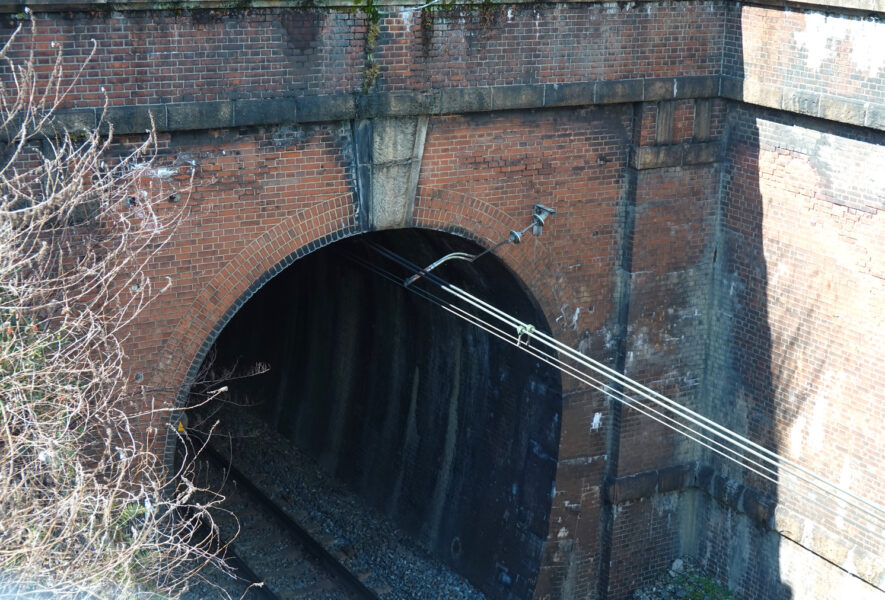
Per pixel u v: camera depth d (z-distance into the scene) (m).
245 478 18.75
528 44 12.45
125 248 9.99
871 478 12.78
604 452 14.65
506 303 14.32
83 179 9.98
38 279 8.98
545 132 13.01
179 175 11.05
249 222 11.55
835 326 12.97
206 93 10.89
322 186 11.84
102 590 8.55
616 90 13.05
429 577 16.03
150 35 10.47
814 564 13.64
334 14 11.31
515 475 15.09
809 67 12.63
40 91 10.14
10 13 9.81
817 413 13.38
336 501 18.33
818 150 12.80
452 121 12.38
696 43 13.47
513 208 13.09
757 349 14.09
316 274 19.30
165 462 11.58
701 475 15.10
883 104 11.84
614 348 14.34
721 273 14.45
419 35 11.81
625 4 12.86
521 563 14.90
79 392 9.60
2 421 8.48
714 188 14.22
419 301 16.45
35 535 7.93
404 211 12.43
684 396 14.91
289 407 20.92
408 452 17.42
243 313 22.59
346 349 19.03
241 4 10.78
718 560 15.10
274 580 15.88
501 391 15.24
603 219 13.75
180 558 9.55
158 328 11.30
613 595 15.07
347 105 11.57
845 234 12.65
